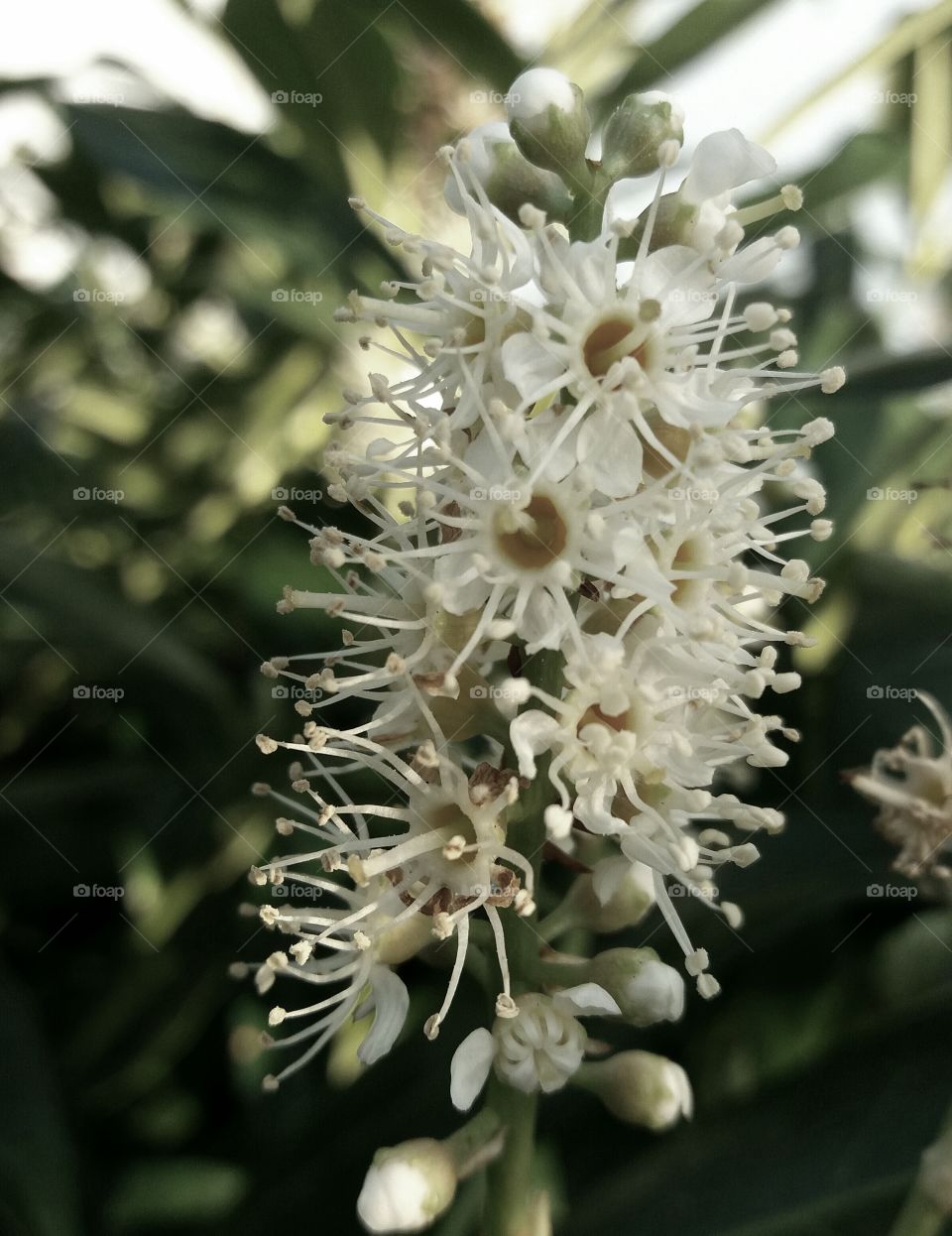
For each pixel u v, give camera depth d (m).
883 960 0.10
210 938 0.11
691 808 0.07
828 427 0.07
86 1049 0.11
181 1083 0.11
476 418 0.07
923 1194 0.07
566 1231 0.08
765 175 0.07
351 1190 0.09
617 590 0.07
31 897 0.11
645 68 0.11
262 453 0.13
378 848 0.08
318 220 0.12
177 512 0.12
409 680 0.07
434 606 0.07
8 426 0.12
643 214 0.08
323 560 0.07
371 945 0.07
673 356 0.07
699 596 0.07
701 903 0.10
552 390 0.07
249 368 0.13
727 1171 0.09
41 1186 0.09
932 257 0.12
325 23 0.11
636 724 0.07
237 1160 0.10
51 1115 0.09
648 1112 0.07
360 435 0.11
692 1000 0.10
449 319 0.07
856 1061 0.09
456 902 0.07
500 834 0.07
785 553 0.11
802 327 0.12
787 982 0.10
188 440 0.13
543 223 0.07
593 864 0.08
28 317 0.14
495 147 0.08
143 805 0.11
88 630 0.11
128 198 0.14
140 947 0.11
